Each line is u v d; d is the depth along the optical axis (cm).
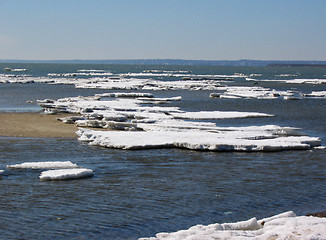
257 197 1584
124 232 1270
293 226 1141
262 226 1227
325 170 1978
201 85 7975
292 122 3553
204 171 1942
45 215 1390
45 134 2786
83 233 1260
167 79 11462
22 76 11738
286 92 6625
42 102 4538
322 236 1048
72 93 6222
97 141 2478
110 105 4369
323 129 3216
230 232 1136
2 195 1570
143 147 2378
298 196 1599
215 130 2897
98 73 15875
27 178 1781
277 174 1905
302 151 2373
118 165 2030
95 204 1494
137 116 3531
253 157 2222
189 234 1143
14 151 2284
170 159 2156
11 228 1288
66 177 1783
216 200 1548
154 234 1258
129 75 14100
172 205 1493
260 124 3425
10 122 3238
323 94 6212
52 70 19075
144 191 1641
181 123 3200
